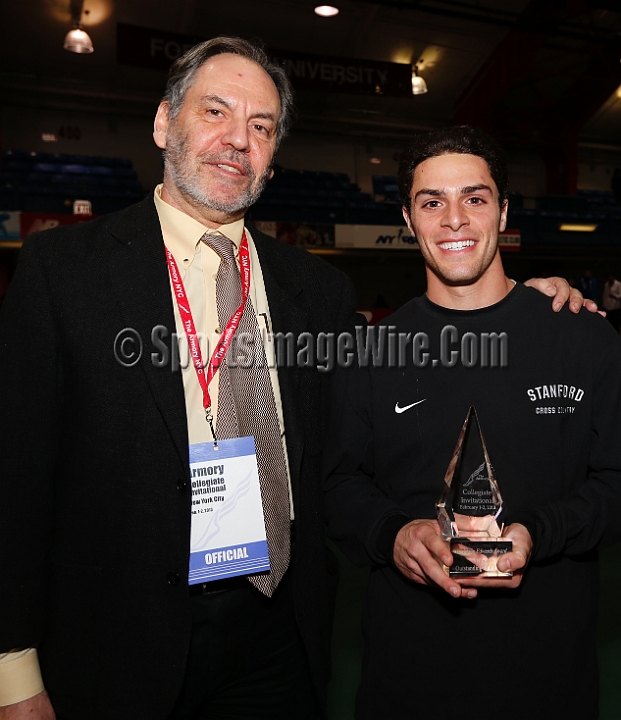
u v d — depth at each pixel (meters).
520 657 1.08
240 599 1.11
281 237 9.06
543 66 12.87
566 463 1.14
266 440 1.11
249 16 10.59
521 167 14.71
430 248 1.17
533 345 1.15
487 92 12.35
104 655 1.02
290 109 1.26
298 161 13.27
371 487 1.24
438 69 12.47
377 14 10.75
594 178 15.62
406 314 1.25
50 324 1.01
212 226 1.16
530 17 10.84
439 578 0.95
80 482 1.02
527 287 1.20
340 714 1.99
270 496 1.11
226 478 1.06
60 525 1.04
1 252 8.09
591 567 1.16
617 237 12.09
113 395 1.01
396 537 1.08
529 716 1.07
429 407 1.17
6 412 0.98
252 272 1.24
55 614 1.04
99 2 9.91
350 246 9.44
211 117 1.10
